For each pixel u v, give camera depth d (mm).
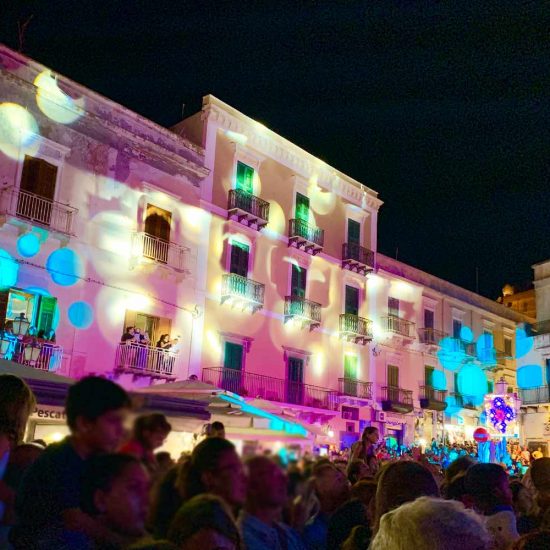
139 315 18859
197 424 8156
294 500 2805
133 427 2512
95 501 2367
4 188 15664
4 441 3510
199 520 2314
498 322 35781
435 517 2531
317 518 4164
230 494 2607
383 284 28703
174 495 2570
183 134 22609
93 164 18000
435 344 30297
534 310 40688
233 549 2338
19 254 16000
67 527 2504
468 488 4316
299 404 23234
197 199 21016
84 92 17953
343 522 4113
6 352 14938
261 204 23047
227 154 22484
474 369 33094
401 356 28984
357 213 27969
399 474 3615
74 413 2594
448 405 30906
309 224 25359
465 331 33188
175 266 19766
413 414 28609
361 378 26641
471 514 2617
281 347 23438
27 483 2770
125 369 17500
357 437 25594
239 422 7754
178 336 19641
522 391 30266
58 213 16859
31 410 3885
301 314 23891
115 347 17844
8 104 16172
